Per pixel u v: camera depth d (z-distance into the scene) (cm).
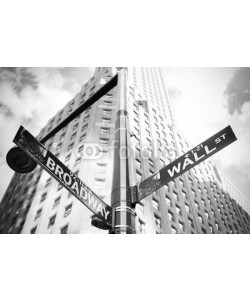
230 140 375
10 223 4009
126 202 400
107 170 3131
